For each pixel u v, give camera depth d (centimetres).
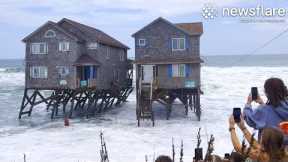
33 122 3947
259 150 351
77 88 4147
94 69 4403
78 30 4416
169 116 4006
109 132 3244
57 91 4316
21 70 12581
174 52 3922
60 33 4166
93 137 3036
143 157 2339
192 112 4341
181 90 3956
